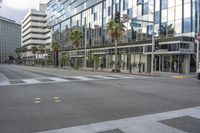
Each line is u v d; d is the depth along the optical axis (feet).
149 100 37.01
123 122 24.22
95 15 214.48
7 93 44.83
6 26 610.65
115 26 146.72
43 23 482.28
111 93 44.62
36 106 32.45
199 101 36.37
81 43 241.55
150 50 138.62
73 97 39.91
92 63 218.38
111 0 187.01
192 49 119.14
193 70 121.80
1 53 595.06
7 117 26.48
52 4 351.05
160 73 124.36
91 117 26.35
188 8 119.34
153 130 21.54
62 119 25.52
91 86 56.39
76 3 255.50
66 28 288.71
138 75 107.45
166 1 131.95
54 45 302.86
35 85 58.59
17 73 114.32
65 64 284.41
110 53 186.50
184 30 121.49
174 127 22.48
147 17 146.51
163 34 133.49
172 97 40.01
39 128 22.31
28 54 492.13
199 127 22.49
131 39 162.61
